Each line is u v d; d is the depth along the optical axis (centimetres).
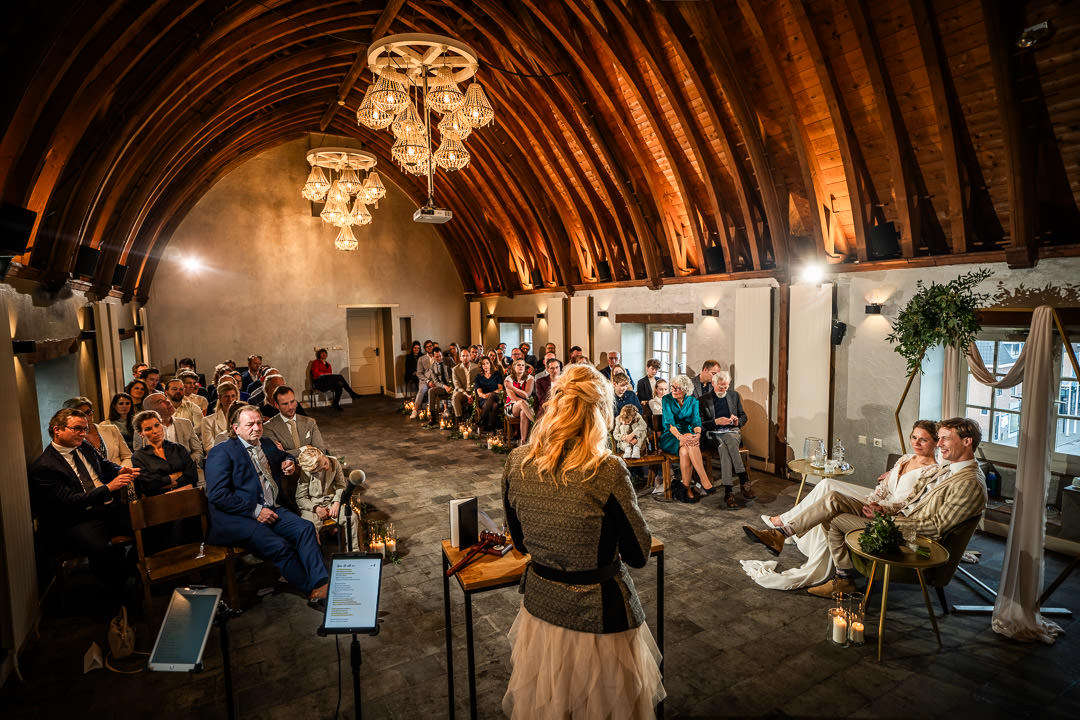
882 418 604
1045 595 359
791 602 398
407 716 285
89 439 455
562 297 1177
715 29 544
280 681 316
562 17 668
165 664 215
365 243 1373
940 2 422
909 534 349
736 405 663
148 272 1084
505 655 338
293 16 630
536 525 193
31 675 325
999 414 545
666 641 350
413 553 489
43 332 496
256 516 392
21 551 343
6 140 351
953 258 529
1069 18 376
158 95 531
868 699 294
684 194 762
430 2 708
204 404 692
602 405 195
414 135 595
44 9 334
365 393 1495
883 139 541
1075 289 455
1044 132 438
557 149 897
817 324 655
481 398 977
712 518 563
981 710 284
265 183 1245
